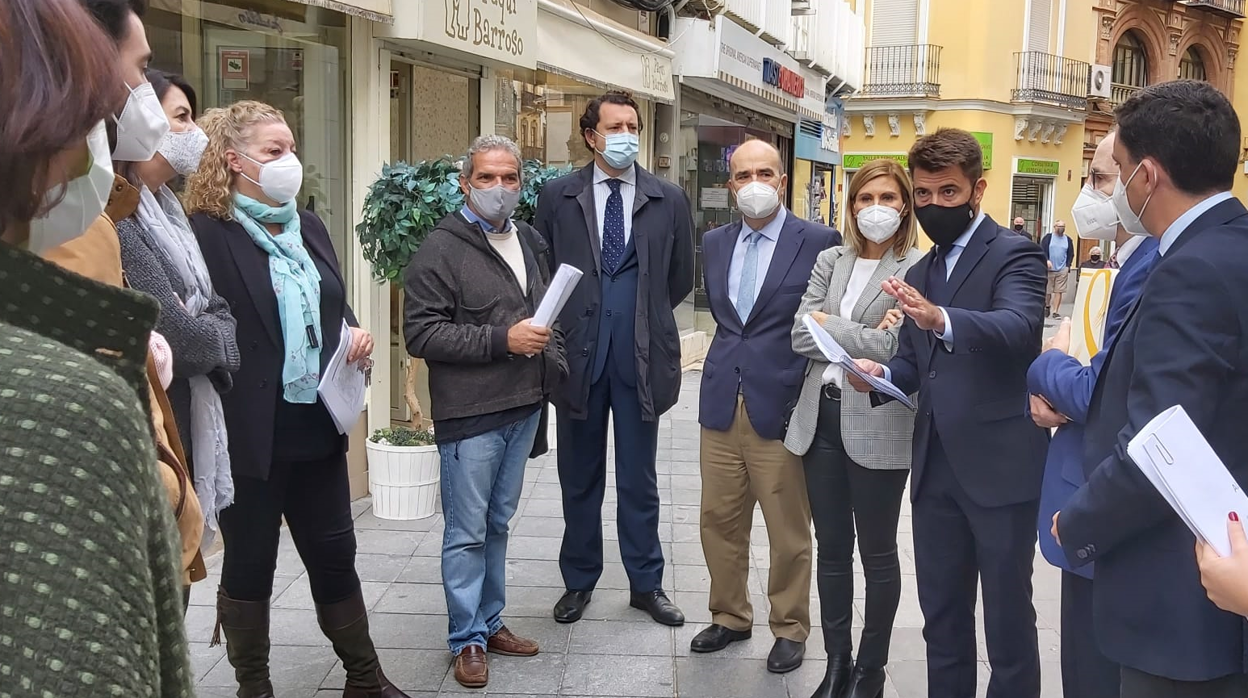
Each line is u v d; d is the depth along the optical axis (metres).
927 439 2.76
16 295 0.86
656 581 4.02
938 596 2.81
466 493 3.37
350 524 3.04
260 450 2.71
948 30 23.91
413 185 4.79
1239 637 1.68
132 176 2.32
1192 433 1.51
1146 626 1.76
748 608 3.77
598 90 9.16
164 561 0.83
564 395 3.88
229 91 4.77
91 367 0.77
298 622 3.81
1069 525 1.85
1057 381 2.21
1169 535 1.74
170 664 0.85
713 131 11.68
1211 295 1.67
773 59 12.38
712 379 3.56
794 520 3.47
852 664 3.32
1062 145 25.81
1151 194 1.87
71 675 0.69
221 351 2.41
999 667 2.71
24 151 0.84
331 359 2.82
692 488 6.02
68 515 0.71
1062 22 24.88
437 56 6.11
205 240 2.69
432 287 3.30
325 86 5.34
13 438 0.70
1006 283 2.65
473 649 3.40
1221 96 1.83
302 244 2.92
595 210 3.90
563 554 4.03
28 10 0.82
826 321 3.08
